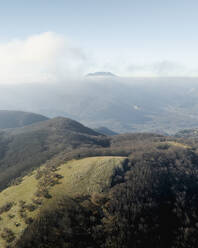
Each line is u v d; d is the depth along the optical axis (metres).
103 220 50.97
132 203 57.19
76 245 43.78
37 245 42.56
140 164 80.88
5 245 43.62
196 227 55.91
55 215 49.50
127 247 45.75
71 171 72.62
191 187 73.44
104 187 62.62
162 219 56.12
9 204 59.31
